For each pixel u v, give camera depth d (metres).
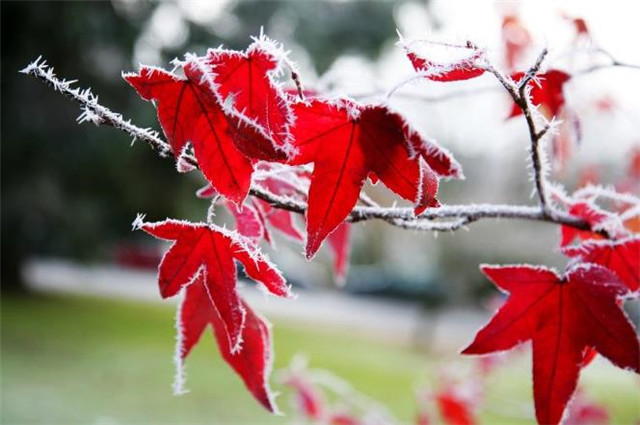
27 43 11.40
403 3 11.66
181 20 11.25
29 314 12.71
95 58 11.48
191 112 0.80
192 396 7.76
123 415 6.86
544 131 0.93
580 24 1.42
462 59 0.81
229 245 0.90
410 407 7.69
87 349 10.02
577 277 1.01
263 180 1.18
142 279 20.66
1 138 11.66
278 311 16.11
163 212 13.27
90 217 12.38
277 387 7.79
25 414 6.63
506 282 1.04
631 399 7.41
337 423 2.31
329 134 0.83
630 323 0.99
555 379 1.04
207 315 1.05
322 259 15.36
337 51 12.01
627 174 2.10
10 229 13.55
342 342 12.40
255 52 0.79
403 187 0.84
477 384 2.68
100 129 11.45
